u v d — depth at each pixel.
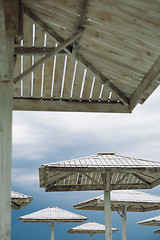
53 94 5.13
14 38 3.06
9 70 2.92
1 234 2.62
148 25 3.27
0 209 2.66
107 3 3.18
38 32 4.27
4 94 2.89
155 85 4.18
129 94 5.09
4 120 2.84
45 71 4.83
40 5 3.67
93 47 4.21
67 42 3.82
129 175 7.76
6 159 2.75
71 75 4.93
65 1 3.41
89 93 5.17
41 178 6.85
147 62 4.04
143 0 2.90
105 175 6.95
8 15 2.90
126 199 8.43
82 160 6.41
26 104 5.12
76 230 13.91
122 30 3.59
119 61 4.31
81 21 3.69
